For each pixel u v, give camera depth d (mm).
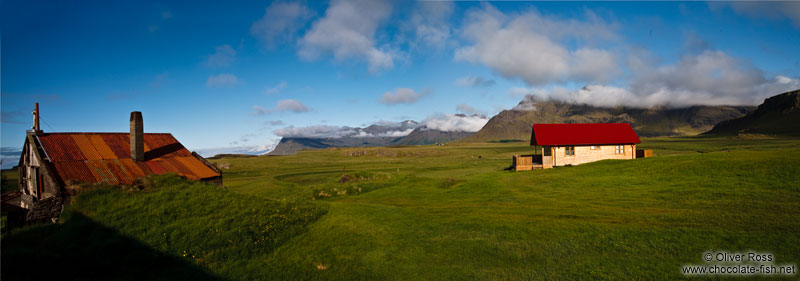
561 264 13758
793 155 29031
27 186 28422
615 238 15531
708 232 15047
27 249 12391
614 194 25656
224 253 15664
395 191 40875
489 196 30703
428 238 18234
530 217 20828
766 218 16000
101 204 17703
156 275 13258
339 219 22578
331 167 118562
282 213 21406
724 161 30797
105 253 13750
